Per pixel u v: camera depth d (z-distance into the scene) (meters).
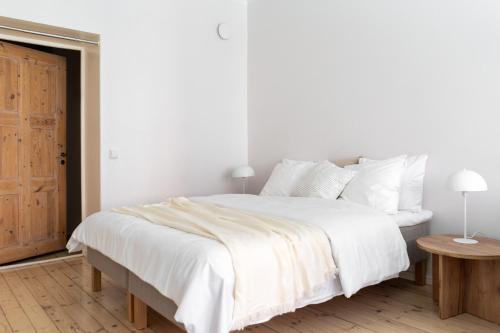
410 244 2.85
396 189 2.96
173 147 4.33
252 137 4.94
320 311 2.51
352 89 3.69
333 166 3.38
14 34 3.61
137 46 4.04
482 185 2.38
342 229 2.31
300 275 2.00
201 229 2.12
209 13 4.61
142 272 2.06
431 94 3.07
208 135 4.63
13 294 2.84
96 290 2.89
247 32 4.98
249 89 4.96
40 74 3.88
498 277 2.31
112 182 3.90
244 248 1.85
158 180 4.22
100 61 3.81
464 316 2.44
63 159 4.13
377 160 3.32
